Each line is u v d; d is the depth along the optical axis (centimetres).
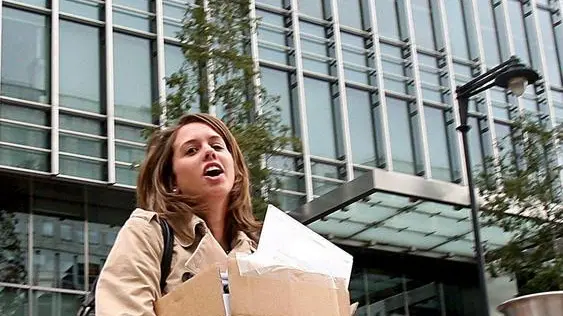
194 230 283
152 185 301
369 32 2708
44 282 2084
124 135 2200
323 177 2470
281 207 2355
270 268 256
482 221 2200
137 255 269
